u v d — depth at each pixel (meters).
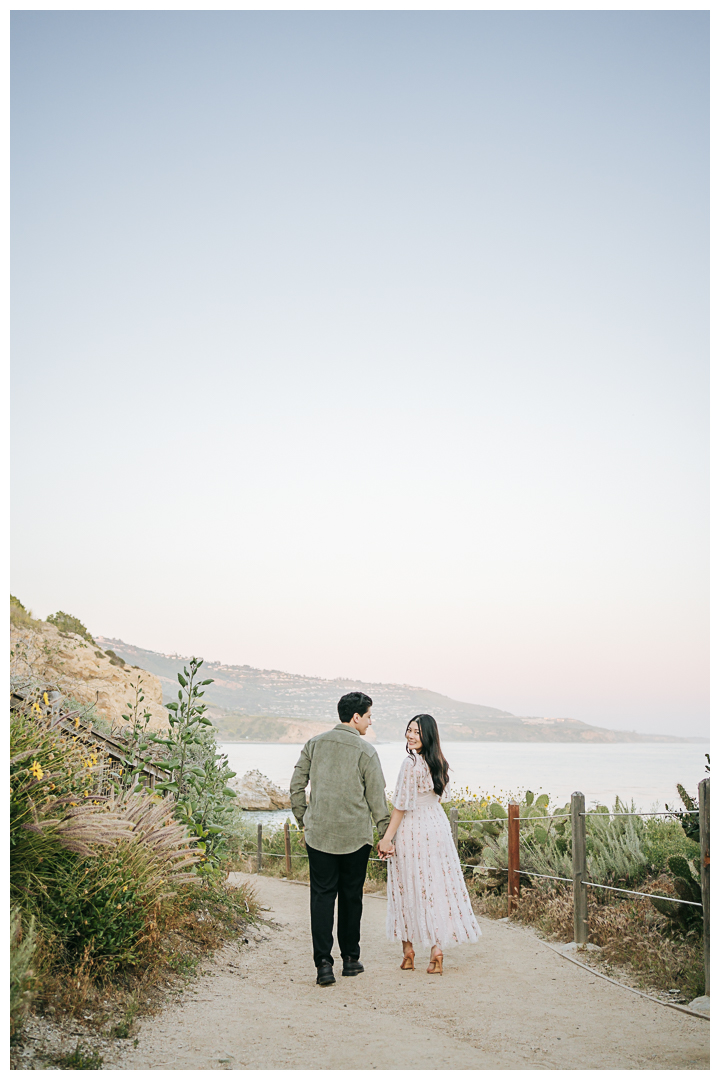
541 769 104.12
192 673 7.20
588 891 6.74
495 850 9.17
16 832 4.26
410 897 5.71
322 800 5.51
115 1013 3.89
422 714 6.06
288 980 5.29
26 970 3.54
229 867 11.16
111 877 4.55
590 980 5.22
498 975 5.43
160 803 5.94
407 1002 4.73
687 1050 3.75
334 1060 3.60
